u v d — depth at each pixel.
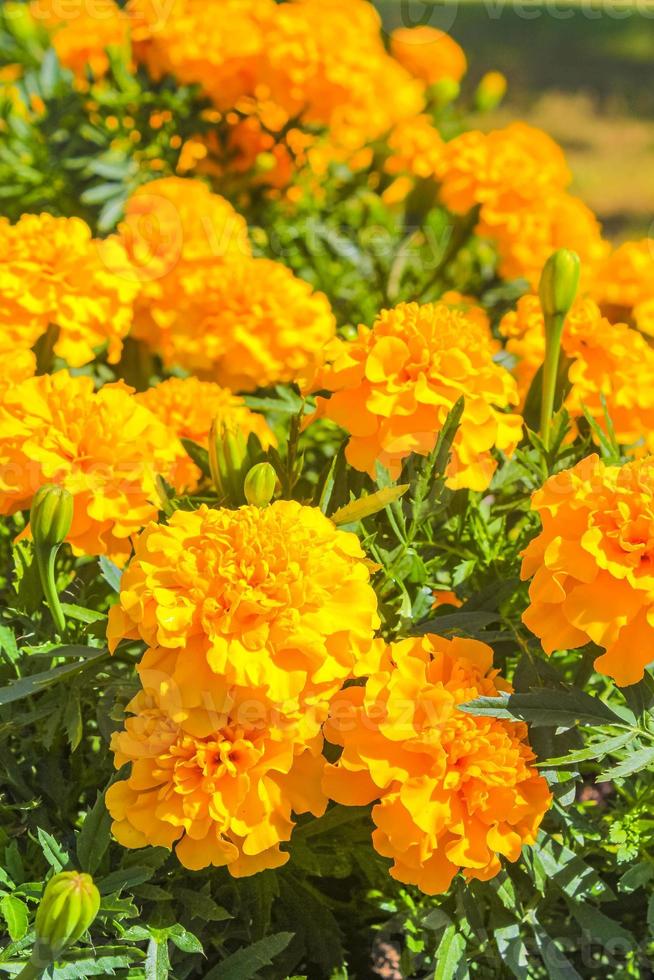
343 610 0.82
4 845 0.85
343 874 0.86
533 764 0.83
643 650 0.82
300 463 0.89
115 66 1.16
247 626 0.81
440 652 0.84
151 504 0.88
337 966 0.87
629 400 0.93
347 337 1.03
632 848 0.85
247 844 0.82
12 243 0.95
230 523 0.82
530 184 1.12
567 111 2.97
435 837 0.82
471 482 0.87
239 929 0.86
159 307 1.02
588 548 0.81
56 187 1.17
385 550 0.88
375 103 1.21
